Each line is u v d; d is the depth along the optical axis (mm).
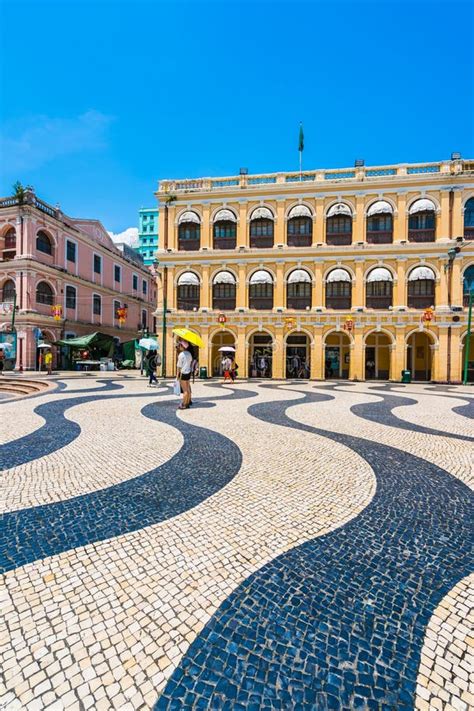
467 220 24094
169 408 10508
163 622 2320
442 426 8531
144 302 48219
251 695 1852
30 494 4254
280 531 3494
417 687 1924
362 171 24688
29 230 30234
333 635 2240
